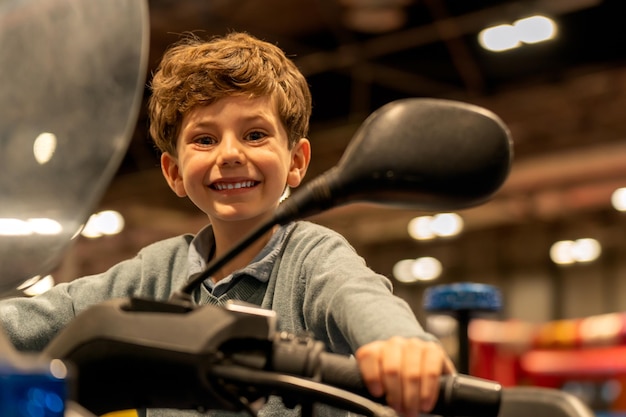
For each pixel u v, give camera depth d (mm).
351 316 678
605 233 12711
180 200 11594
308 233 947
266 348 562
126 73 557
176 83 942
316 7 8055
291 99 978
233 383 531
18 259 552
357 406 505
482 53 8742
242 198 904
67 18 569
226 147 901
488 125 550
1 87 561
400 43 8453
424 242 14312
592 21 8156
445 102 561
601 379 6184
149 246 1065
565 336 6328
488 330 4098
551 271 13367
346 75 9273
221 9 8047
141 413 901
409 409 551
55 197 556
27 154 559
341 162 568
